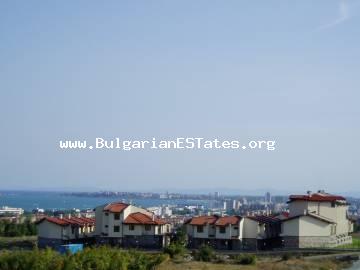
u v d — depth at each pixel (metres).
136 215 123.19
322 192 133.88
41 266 63.78
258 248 115.81
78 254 67.81
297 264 91.88
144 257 75.75
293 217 115.38
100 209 125.00
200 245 113.31
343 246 118.06
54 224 120.81
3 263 64.06
